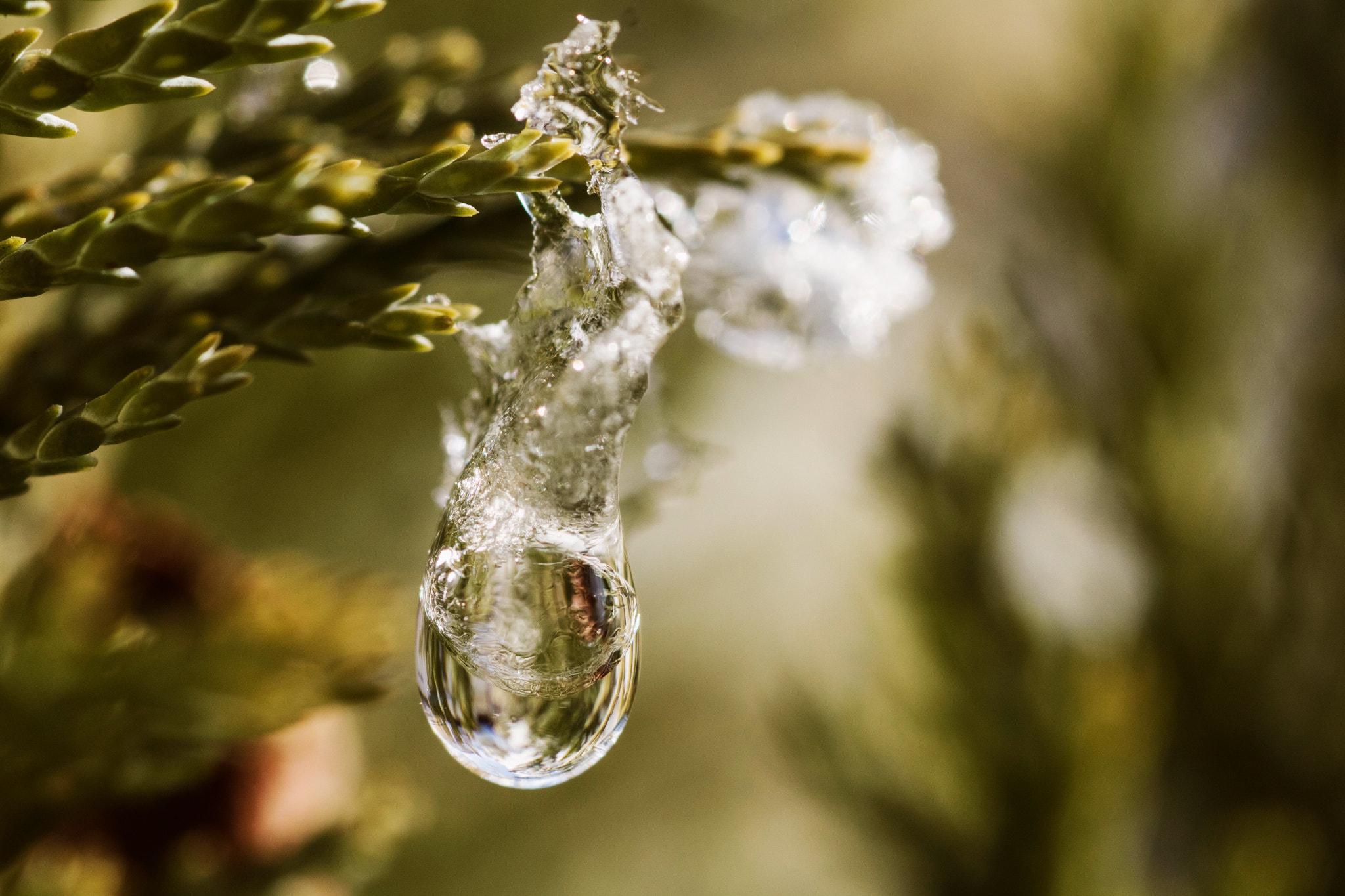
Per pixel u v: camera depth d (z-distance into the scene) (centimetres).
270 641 10
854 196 9
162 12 8
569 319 8
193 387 8
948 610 16
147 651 9
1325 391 16
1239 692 15
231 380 8
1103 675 16
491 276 9
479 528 8
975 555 16
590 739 8
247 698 9
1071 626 17
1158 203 18
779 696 18
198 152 9
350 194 8
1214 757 15
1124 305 17
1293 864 14
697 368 36
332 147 9
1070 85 20
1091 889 15
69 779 9
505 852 29
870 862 17
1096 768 15
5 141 10
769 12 33
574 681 8
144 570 10
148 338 9
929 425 17
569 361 8
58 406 8
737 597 39
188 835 10
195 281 9
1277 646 15
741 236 9
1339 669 15
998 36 34
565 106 8
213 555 10
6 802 9
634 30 23
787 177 9
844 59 34
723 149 9
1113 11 18
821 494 37
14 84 8
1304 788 15
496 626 8
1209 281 17
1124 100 18
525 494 8
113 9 11
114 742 9
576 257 8
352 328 8
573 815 34
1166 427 17
